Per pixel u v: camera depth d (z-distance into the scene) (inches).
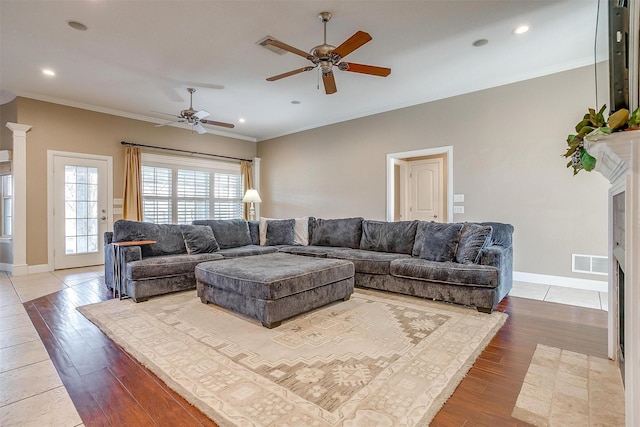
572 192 152.0
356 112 227.0
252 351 84.4
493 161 173.3
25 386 69.3
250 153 306.5
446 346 87.2
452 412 59.9
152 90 183.2
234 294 110.7
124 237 148.9
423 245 142.9
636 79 54.9
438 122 193.8
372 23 118.0
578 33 124.6
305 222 207.8
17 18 113.4
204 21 116.4
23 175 186.2
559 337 94.7
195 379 71.1
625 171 52.8
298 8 109.1
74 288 154.4
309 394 64.9
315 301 113.6
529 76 161.3
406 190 269.0
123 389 68.0
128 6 107.3
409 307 121.1
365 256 149.9
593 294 140.9
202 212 271.1
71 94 189.6
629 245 47.4
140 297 128.3
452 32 124.5
